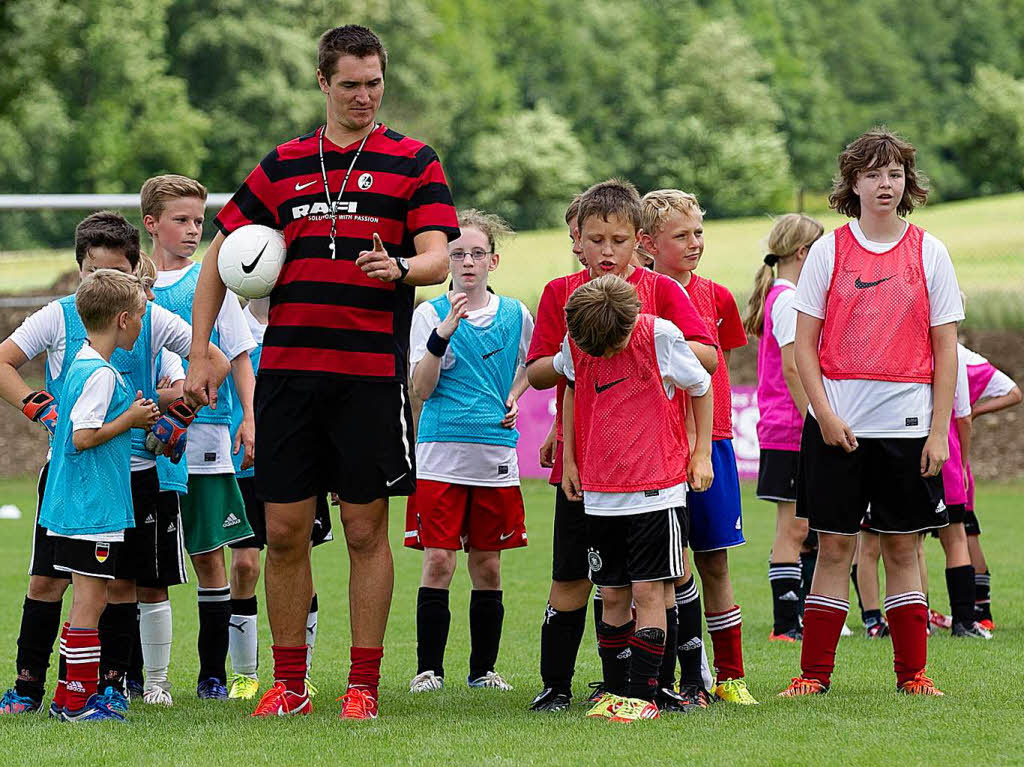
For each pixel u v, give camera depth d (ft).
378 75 59.88
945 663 74.43
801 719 56.70
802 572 97.71
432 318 78.84
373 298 59.36
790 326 82.69
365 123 60.39
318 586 113.19
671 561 58.18
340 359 59.06
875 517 64.49
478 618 73.36
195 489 69.56
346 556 134.62
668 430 58.80
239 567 71.36
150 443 63.67
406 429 60.59
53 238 534.78
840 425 63.41
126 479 60.49
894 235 64.64
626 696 59.93
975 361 96.89
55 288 313.12
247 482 75.36
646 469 58.08
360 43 59.41
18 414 244.22
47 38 597.52
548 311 65.05
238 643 71.20
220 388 70.90
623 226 61.21
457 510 74.08
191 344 62.34
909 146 64.49
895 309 63.62
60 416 60.23
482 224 79.10
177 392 65.51
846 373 64.08
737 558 132.05
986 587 91.86
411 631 93.20
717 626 64.90
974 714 57.62
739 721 56.75
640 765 47.67
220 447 69.97
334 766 48.06
